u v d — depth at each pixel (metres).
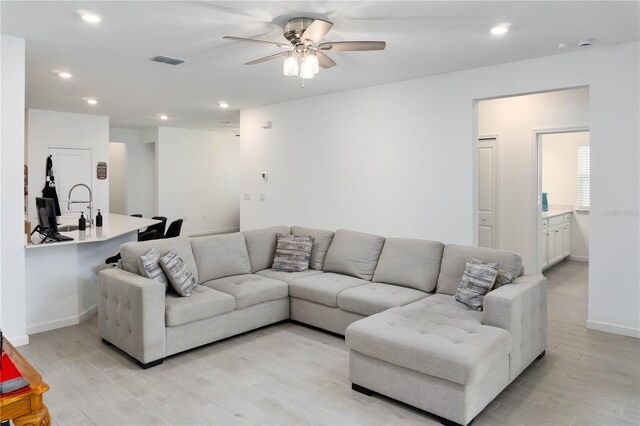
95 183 8.12
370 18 3.31
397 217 5.50
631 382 3.02
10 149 3.64
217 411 2.64
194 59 4.43
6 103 3.63
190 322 3.47
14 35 3.66
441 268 3.78
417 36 3.72
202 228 11.02
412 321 2.95
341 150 6.06
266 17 3.31
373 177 5.72
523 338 3.04
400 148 5.43
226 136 11.45
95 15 3.25
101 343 3.75
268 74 5.05
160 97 6.43
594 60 4.02
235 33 3.67
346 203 6.04
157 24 3.45
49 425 1.83
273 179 7.07
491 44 3.92
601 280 4.05
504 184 5.96
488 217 6.14
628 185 3.89
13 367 1.99
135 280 3.35
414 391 2.58
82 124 7.95
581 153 7.45
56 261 4.12
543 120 5.61
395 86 5.45
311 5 3.07
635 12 3.16
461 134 4.90
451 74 4.94
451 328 2.78
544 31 3.59
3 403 1.69
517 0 2.96
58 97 6.39
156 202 10.21
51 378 3.08
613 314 4.00
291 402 2.75
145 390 2.90
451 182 5.01
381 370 2.74
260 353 3.55
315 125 6.38
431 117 5.13
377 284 4.03
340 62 4.52
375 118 5.66
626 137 3.89
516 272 3.40
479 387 2.49
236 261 4.43
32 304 3.98
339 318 3.85
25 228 3.94
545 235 6.55
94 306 4.66
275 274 4.48
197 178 10.84
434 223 5.17
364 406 2.71
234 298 3.76
